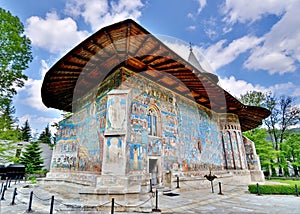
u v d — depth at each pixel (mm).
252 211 6406
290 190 10320
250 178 16109
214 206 7164
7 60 15250
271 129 30859
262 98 31344
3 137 15305
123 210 6137
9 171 22875
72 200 7594
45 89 11875
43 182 12922
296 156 25875
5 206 7379
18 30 15766
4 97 15859
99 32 6957
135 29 6746
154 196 8250
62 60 8836
